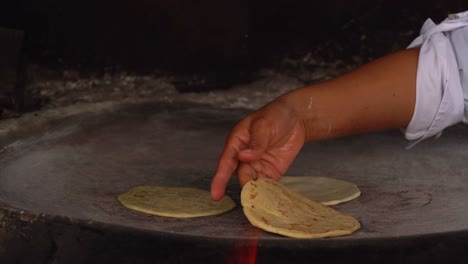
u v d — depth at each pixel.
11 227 2.40
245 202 2.61
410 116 2.95
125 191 3.11
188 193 3.03
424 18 4.77
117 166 3.43
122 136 3.86
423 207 2.93
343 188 3.09
